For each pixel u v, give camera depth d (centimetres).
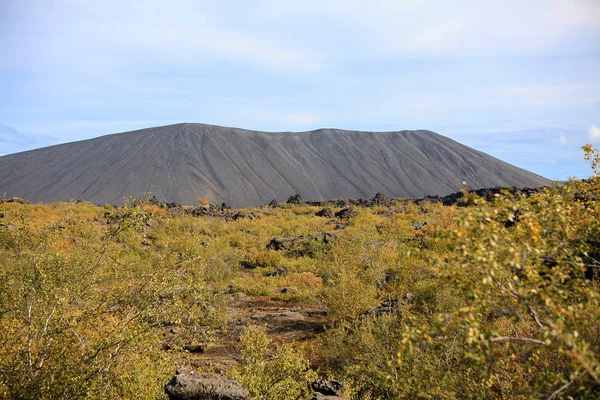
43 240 718
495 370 447
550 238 410
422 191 16012
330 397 745
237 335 1295
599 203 466
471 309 347
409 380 502
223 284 2017
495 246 344
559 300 364
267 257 2719
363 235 2223
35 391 529
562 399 363
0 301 607
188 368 718
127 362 584
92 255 700
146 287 629
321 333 1302
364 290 1290
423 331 360
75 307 632
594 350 403
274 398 738
